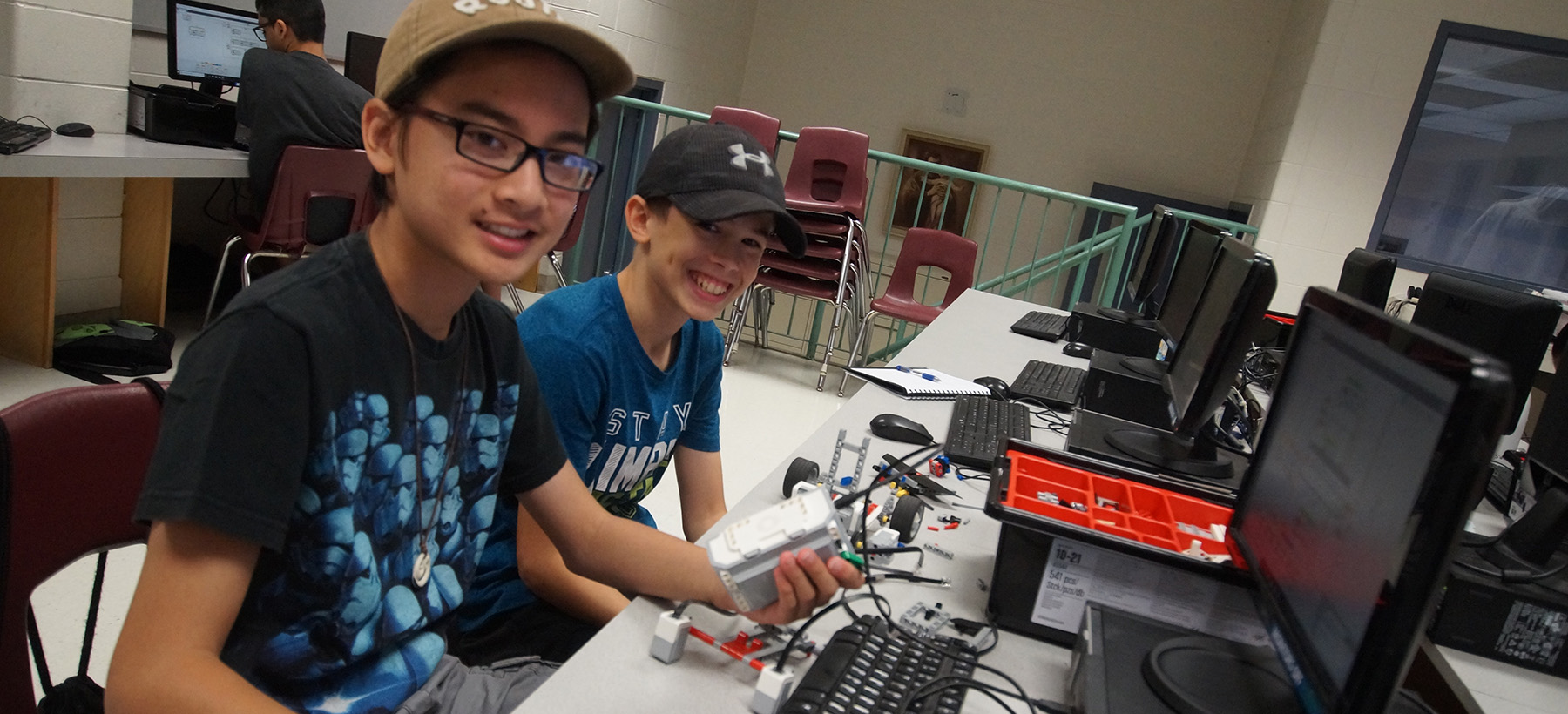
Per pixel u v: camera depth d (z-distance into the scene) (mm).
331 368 783
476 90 759
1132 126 7027
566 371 1258
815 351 5066
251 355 736
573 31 757
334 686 875
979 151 7301
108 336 3018
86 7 2996
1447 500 618
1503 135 5344
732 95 7605
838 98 7570
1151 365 2145
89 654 1045
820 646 977
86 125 3027
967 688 931
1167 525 1141
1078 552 1054
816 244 4371
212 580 736
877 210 7621
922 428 1707
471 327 947
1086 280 7117
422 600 928
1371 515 729
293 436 758
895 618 1062
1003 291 4727
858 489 1417
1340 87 5402
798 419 3840
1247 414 2230
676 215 1255
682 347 1407
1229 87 6812
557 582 1263
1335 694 697
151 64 3717
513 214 785
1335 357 912
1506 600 1246
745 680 904
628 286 1330
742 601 929
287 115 3064
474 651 1272
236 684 732
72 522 938
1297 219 5605
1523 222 5426
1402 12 5258
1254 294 1324
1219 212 6805
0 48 2809
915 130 7426
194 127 3248
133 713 716
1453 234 5539
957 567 1234
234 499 727
